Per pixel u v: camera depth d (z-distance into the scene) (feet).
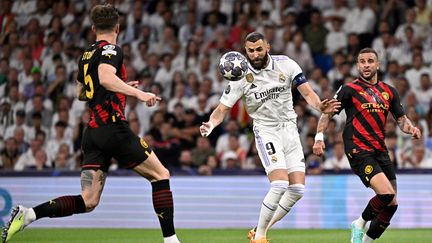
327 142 102.53
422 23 123.34
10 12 138.31
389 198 54.70
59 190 94.89
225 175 92.68
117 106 49.37
